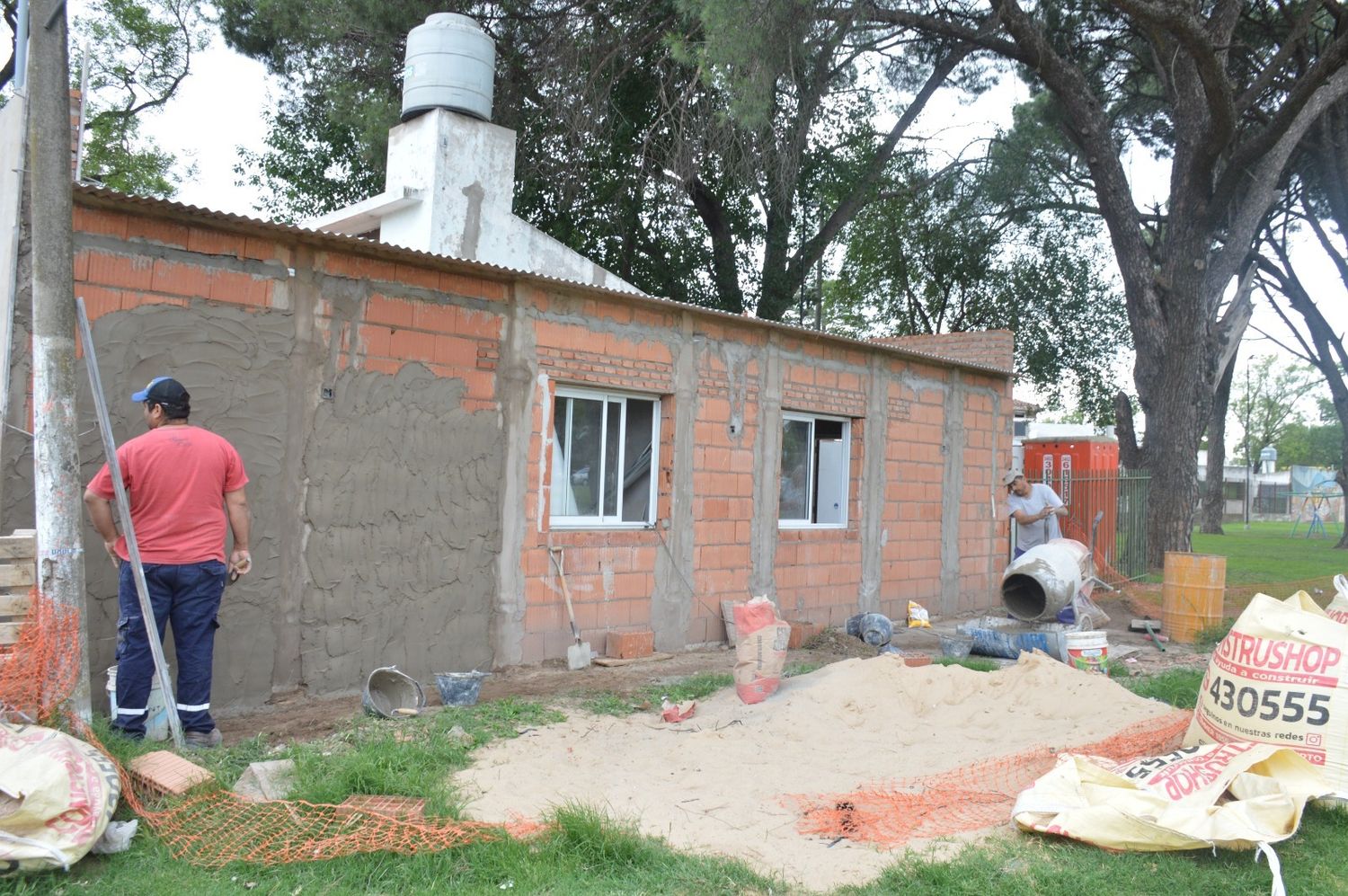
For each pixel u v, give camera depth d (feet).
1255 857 13.51
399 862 13.29
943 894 12.51
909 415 41.06
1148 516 57.31
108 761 14.64
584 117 59.72
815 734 20.70
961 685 23.58
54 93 16.81
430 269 25.54
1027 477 60.39
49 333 16.70
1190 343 56.03
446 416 25.88
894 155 76.54
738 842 14.62
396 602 24.86
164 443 18.24
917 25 57.98
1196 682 25.57
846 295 101.86
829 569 37.29
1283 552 88.33
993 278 92.17
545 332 28.07
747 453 34.14
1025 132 79.10
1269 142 51.11
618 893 12.51
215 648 21.65
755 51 46.60
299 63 64.39
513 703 22.27
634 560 30.60
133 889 12.56
